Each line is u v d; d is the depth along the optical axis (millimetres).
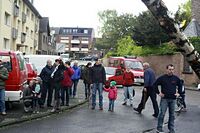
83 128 10242
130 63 30406
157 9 2381
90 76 14789
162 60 39750
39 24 58844
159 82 9867
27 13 46656
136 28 44750
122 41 57438
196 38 32688
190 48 2451
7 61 12203
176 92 9883
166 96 9773
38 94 12227
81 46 130750
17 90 12219
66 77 14320
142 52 45312
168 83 9781
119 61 31062
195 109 15711
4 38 34094
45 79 13750
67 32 132125
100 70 14531
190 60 2477
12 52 12312
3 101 11602
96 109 14523
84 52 130125
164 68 39250
